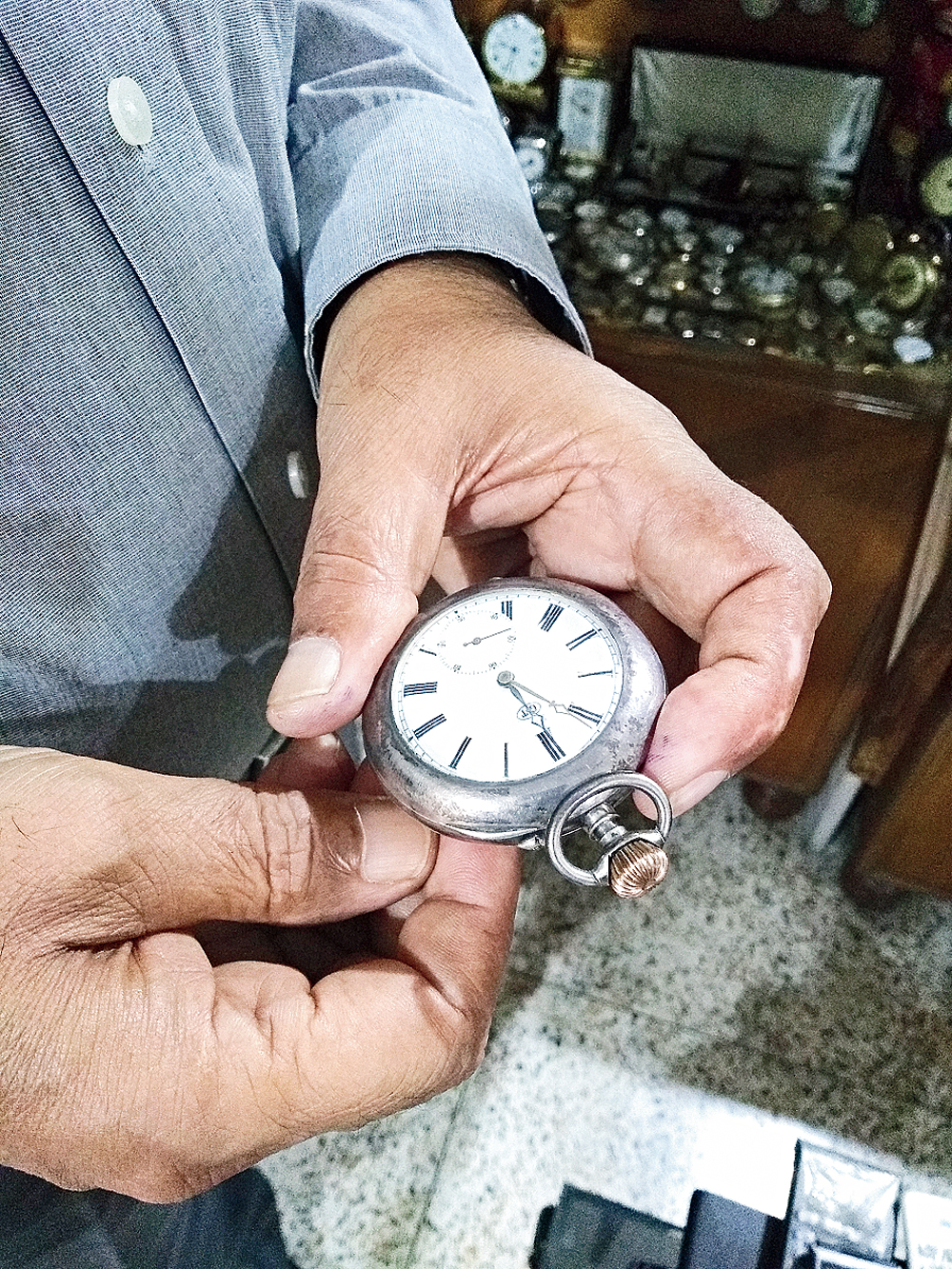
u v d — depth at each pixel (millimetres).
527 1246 309
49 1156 148
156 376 179
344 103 210
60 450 168
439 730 172
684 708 163
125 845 152
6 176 148
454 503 196
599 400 185
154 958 153
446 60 225
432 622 182
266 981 161
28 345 158
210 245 179
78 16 147
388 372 190
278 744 281
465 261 204
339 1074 156
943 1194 314
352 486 182
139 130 158
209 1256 277
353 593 175
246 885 163
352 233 197
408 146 200
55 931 147
